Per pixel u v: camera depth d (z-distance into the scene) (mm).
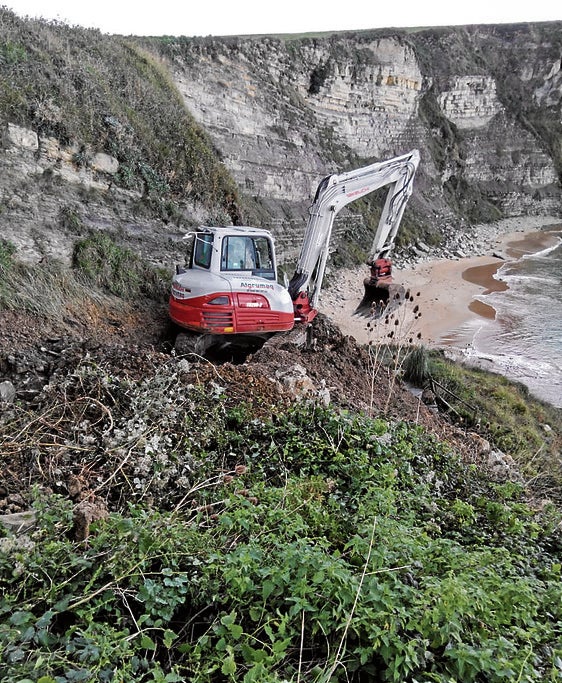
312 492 5047
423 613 3174
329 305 23969
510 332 23594
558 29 66312
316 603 3197
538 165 61938
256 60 31469
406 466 6098
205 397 6184
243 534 3961
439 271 34250
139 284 12180
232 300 9398
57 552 3363
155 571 3518
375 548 3854
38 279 9898
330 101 38562
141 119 15852
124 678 2633
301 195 30562
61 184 11633
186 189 15883
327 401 7840
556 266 37844
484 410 12773
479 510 6102
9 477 4570
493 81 60344
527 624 3459
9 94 11016
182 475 4965
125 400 5812
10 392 6234
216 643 3074
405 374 13344
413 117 47906
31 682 2365
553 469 10797
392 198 13031
